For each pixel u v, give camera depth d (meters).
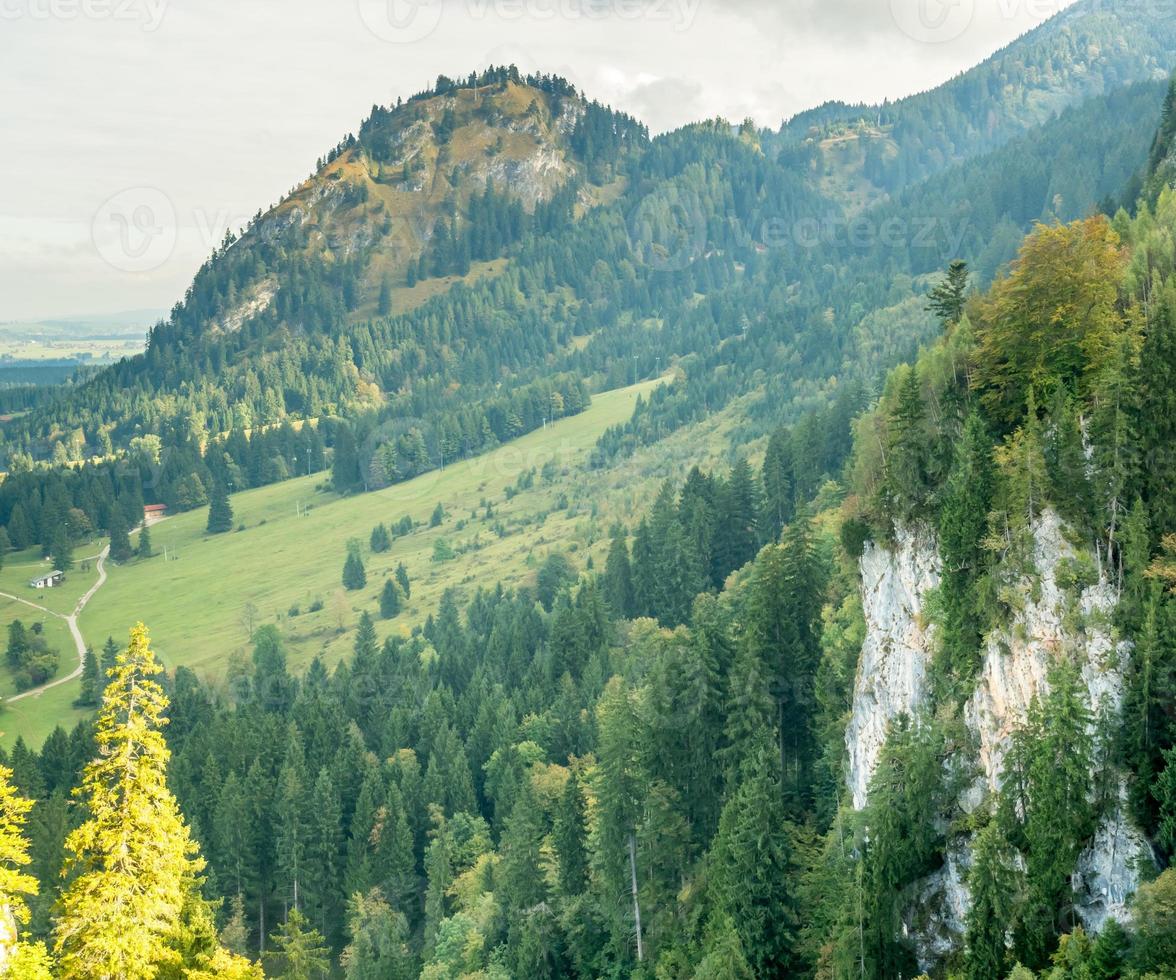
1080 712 59.84
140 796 48.28
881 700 83.50
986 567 72.81
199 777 162.25
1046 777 60.09
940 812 72.44
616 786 90.44
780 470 195.00
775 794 81.94
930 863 71.81
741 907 78.50
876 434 95.56
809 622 104.38
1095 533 67.62
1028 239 81.12
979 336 88.06
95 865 48.69
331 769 153.12
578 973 94.81
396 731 170.00
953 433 82.81
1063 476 69.56
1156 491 67.31
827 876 78.56
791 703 100.19
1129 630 63.75
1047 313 78.38
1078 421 71.94
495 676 185.62
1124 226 99.81
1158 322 70.69
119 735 48.03
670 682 98.75
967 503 73.94
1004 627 70.44
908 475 82.94
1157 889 53.53
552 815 117.31
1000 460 72.44
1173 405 67.19
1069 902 60.44
